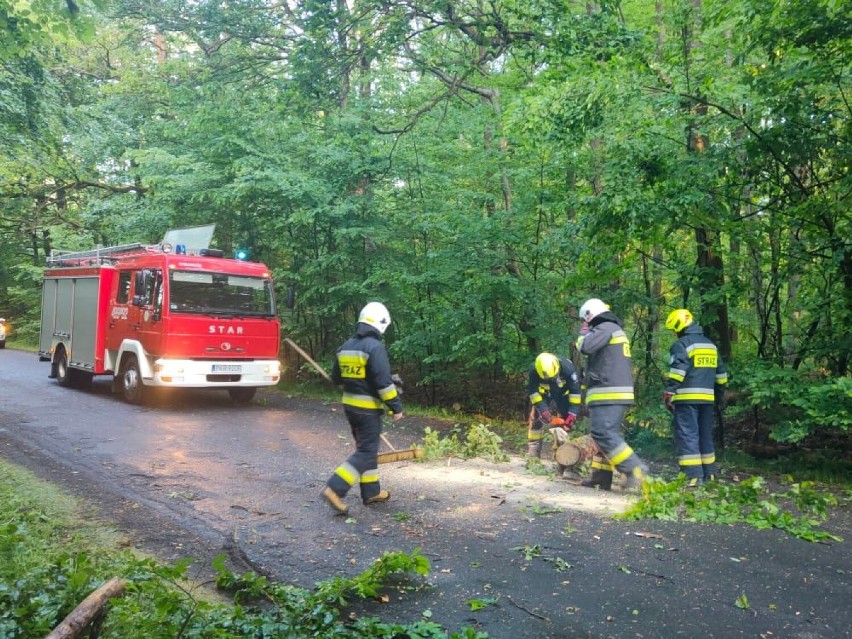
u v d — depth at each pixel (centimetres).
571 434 941
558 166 1066
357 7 1075
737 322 970
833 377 771
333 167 1401
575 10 1041
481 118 1220
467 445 838
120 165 2089
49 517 546
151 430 970
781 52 779
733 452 863
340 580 396
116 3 1616
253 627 338
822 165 802
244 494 648
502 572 452
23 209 2330
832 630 372
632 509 577
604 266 926
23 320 2911
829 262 762
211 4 1525
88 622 291
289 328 1516
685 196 770
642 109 831
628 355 669
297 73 1120
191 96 1622
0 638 309
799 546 507
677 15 842
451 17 1076
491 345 1168
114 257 1349
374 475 609
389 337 1402
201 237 1280
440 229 1175
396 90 1407
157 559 473
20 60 1302
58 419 1039
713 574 450
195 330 1145
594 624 377
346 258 1375
